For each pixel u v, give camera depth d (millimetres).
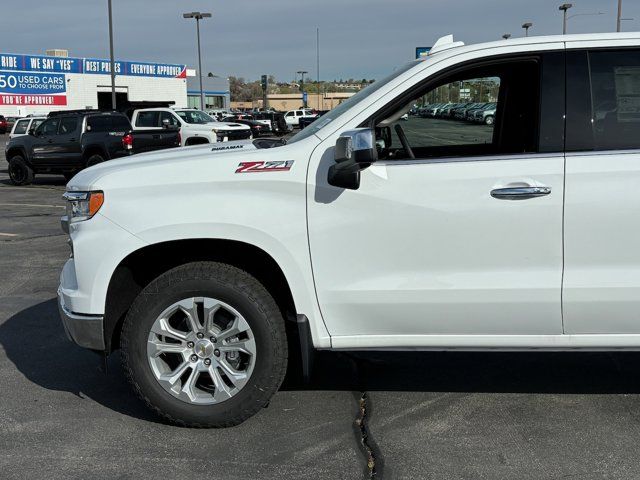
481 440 3586
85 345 3707
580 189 3426
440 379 4449
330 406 4047
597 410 3928
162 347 3678
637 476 3195
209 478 3252
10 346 5219
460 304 3537
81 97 53625
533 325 3561
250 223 3551
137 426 3820
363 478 3232
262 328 3598
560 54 3551
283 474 3279
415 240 3527
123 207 3615
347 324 3652
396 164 3537
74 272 3875
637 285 3457
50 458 3461
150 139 18953
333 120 3693
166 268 3844
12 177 18234
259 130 40500
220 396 3666
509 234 3477
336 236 3557
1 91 48656
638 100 3480
